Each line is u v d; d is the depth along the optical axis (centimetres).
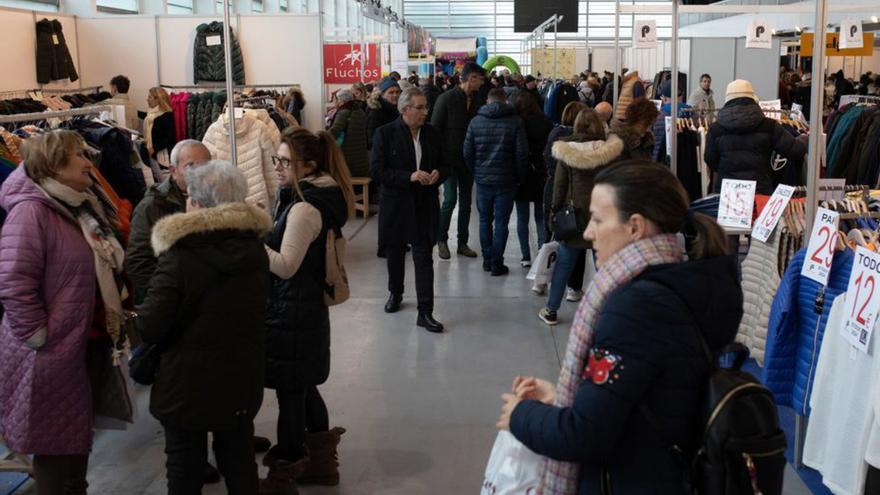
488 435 381
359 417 402
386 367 471
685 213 169
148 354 257
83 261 271
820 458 290
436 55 2277
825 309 302
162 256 247
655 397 161
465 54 2406
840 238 303
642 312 159
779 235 371
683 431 161
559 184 519
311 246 301
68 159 268
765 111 721
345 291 311
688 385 161
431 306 538
